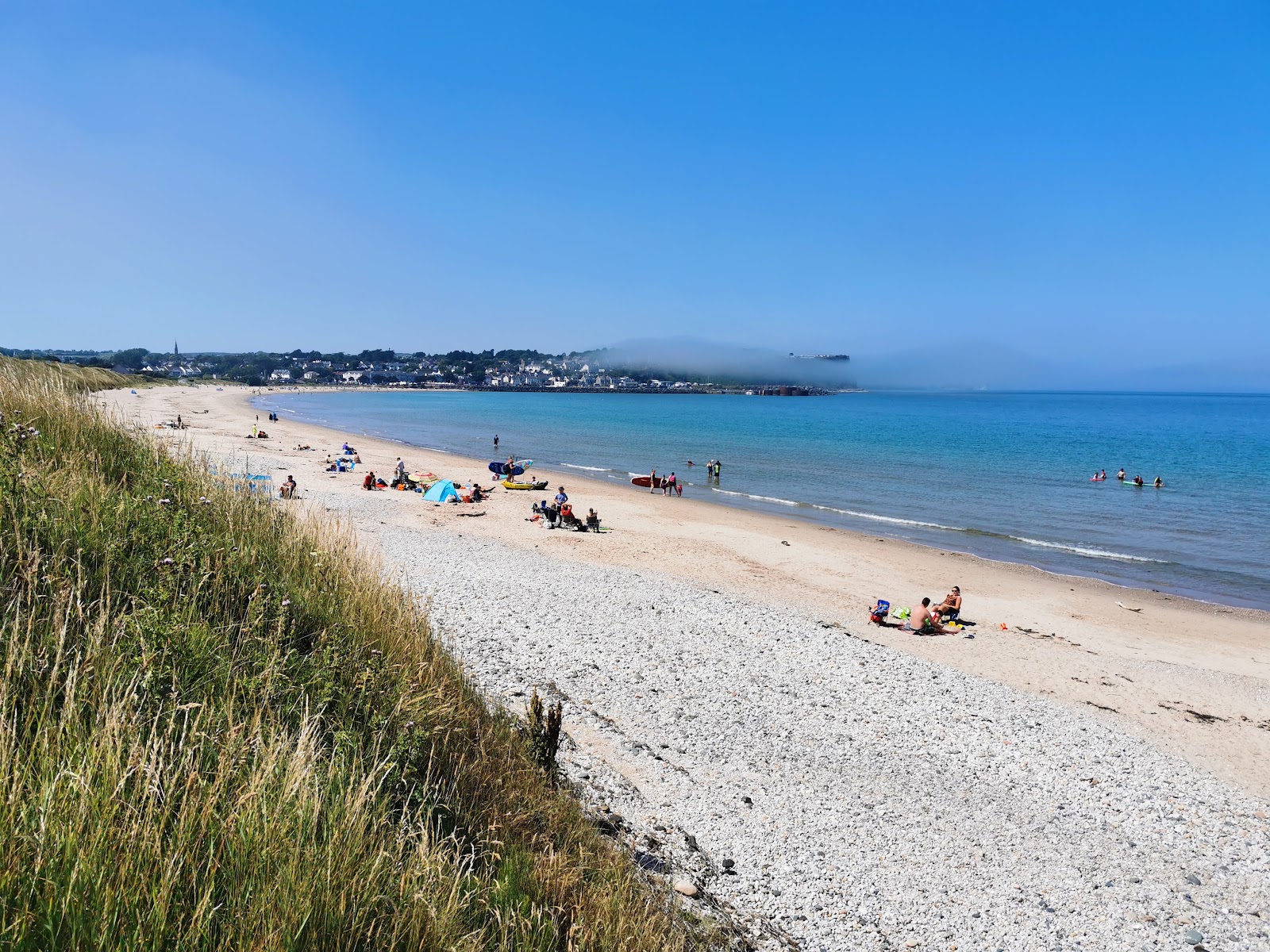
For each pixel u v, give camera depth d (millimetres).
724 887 7016
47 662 3725
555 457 58719
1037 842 9023
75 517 5402
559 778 7363
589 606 16484
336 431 76375
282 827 3326
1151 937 7477
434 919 3498
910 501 38688
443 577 17438
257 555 6633
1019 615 19844
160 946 2693
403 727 5016
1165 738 12742
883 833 8695
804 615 18344
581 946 4141
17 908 2539
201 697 4188
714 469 45781
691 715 11242
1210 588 23375
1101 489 42969
